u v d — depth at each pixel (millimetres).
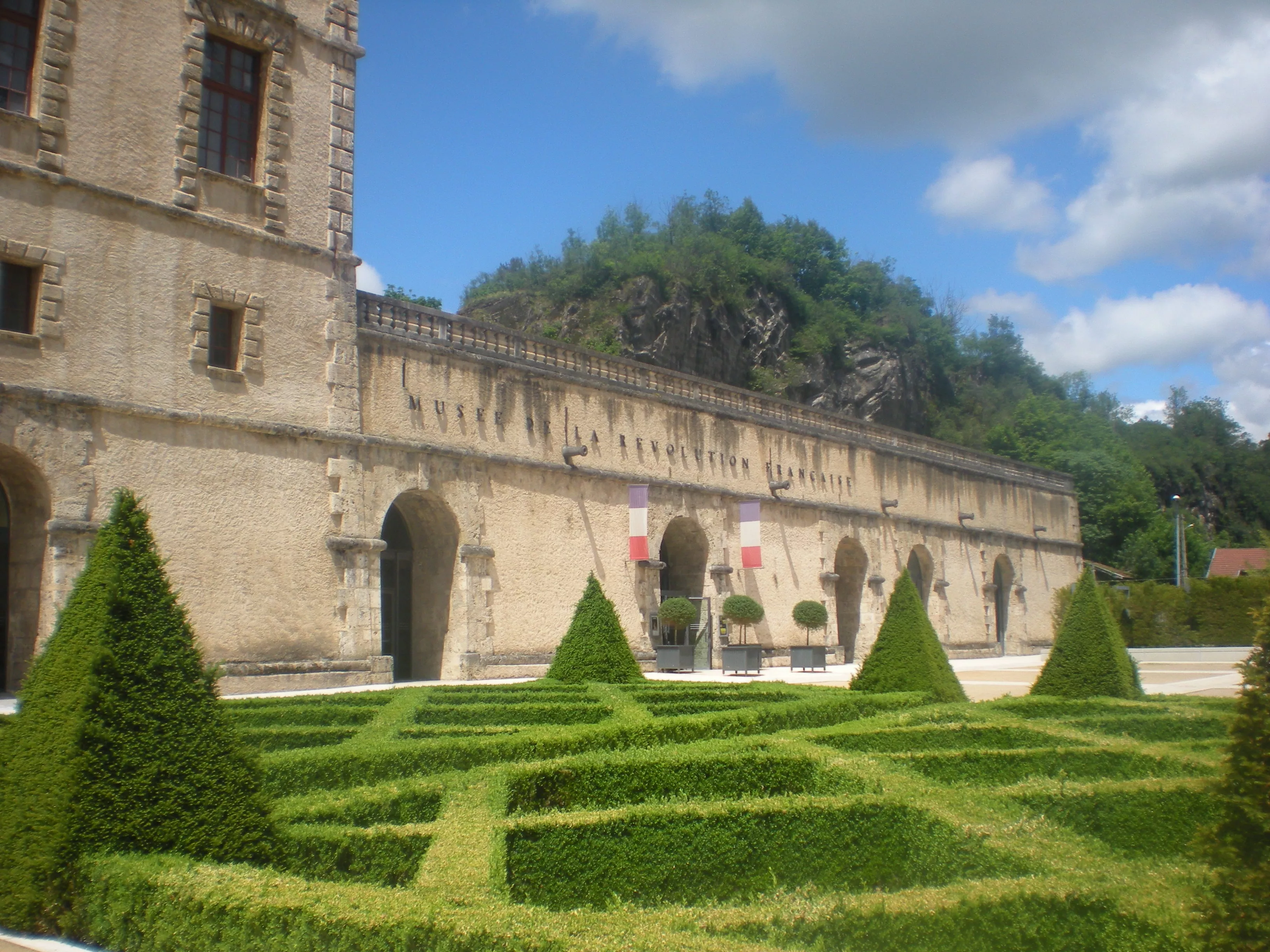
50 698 7332
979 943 5660
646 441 33656
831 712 15734
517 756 11094
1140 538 80750
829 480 41719
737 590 36281
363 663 24391
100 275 21078
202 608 21844
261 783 7574
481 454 27969
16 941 6777
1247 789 5930
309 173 25031
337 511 24547
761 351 79000
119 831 6930
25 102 20750
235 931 5785
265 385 23562
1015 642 53062
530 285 78688
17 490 20594
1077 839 7762
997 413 95750
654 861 7598
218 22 23547
